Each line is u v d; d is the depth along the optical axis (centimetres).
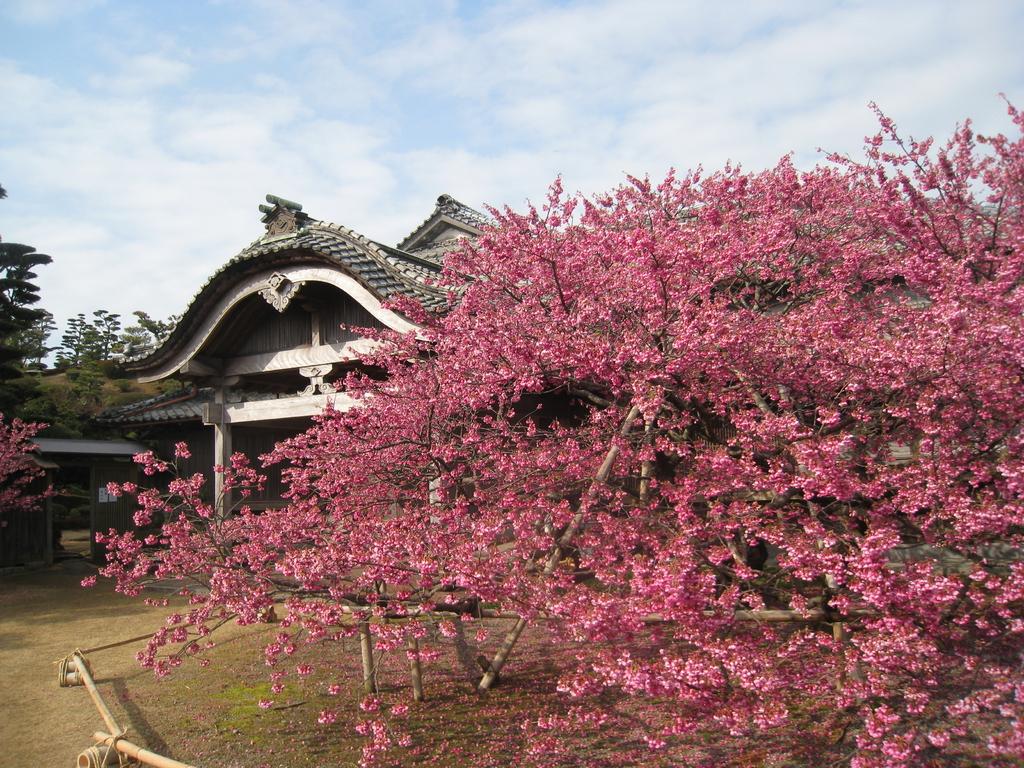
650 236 576
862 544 423
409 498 721
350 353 1128
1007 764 450
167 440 1616
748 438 529
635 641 556
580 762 520
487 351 634
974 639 534
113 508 1500
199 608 615
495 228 755
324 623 511
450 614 565
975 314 464
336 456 739
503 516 567
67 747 594
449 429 734
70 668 751
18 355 1555
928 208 675
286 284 1092
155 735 609
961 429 495
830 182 775
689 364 561
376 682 673
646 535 543
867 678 488
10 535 1380
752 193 838
